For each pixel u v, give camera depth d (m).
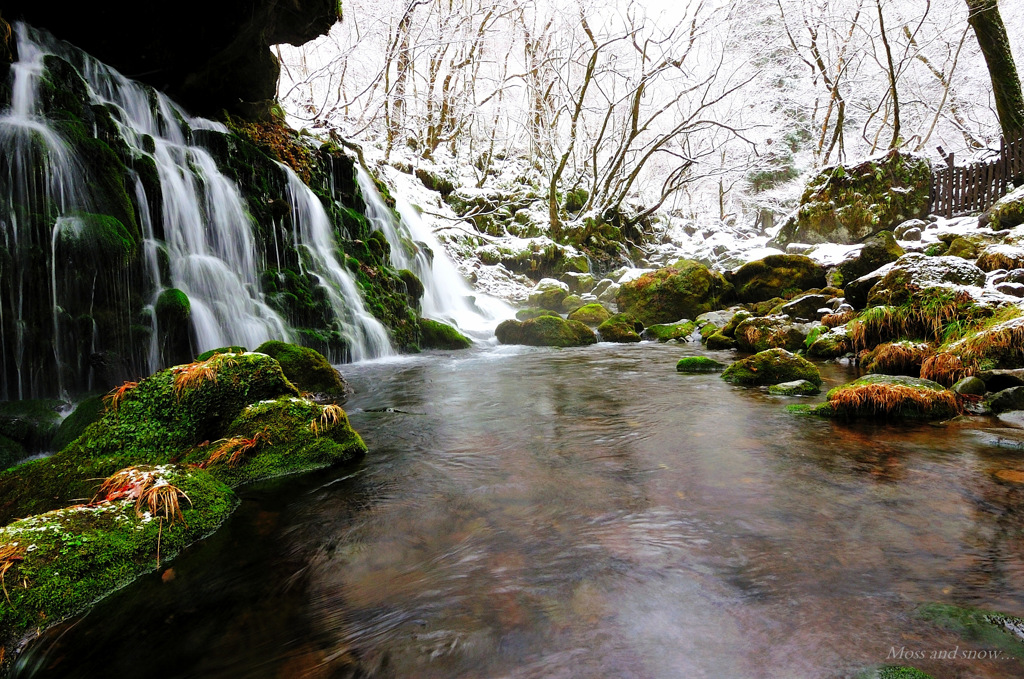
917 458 4.11
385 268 12.56
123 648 2.24
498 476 4.04
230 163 9.35
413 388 7.47
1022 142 14.42
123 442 3.77
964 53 25.22
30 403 5.01
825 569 2.61
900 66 24.44
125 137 7.48
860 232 17.80
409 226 17.19
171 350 6.85
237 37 9.78
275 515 3.42
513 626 2.27
